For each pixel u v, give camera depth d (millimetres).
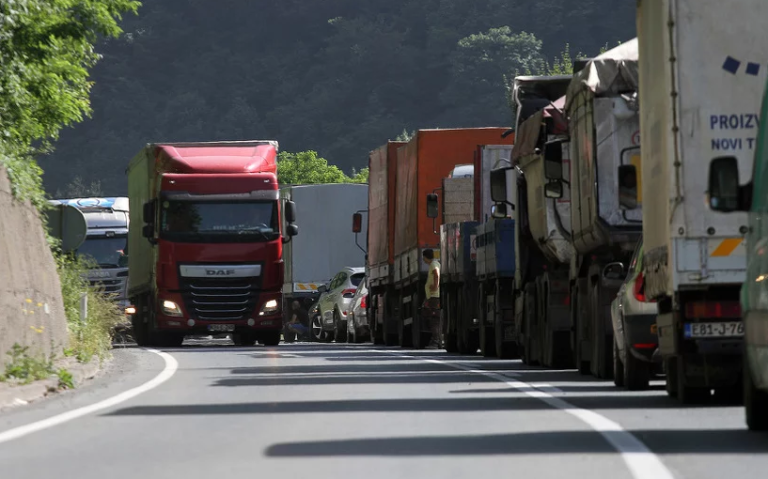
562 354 62625
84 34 75062
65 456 28188
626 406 39781
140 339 111000
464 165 95625
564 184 63156
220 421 35812
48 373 50281
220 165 102562
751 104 39656
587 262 57906
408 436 31406
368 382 51938
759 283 30688
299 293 148250
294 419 36125
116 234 128875
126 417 37219
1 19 65938
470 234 84062
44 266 62531
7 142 71625
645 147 43281
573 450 28312
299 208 148625
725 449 28344
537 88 71625
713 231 39594
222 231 101250
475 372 59125
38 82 75875
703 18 39750
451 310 88188
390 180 106188
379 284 109875
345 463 26578
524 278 69750
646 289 43344
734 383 40281
